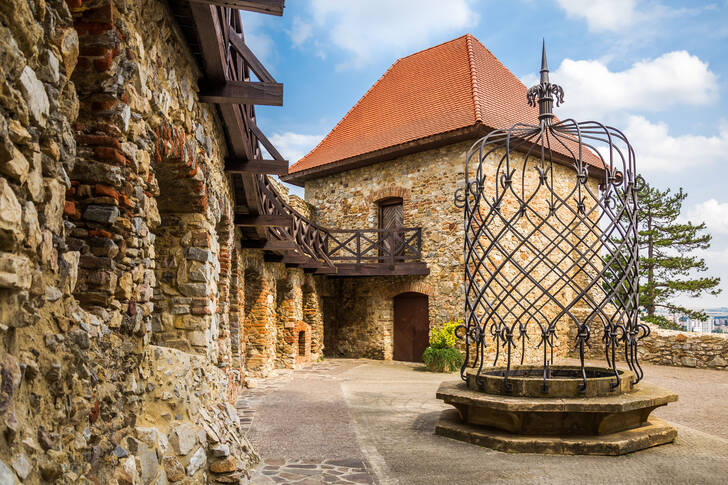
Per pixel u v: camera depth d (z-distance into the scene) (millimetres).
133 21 2566
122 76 2420
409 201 12008
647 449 4480
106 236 2369
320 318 12586
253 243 8086
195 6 2916
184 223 4328
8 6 1413
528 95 5613
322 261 11602
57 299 1806
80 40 2291
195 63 3760
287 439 4926
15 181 1489
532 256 11867
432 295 11422
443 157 11477
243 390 7797
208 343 4371
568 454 4316
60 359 1799
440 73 13477
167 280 4293
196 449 3158
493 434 4672
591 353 12797
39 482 1584
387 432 5207
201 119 4039
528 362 11680
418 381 9023
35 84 1574
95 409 2096
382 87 14734
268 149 5406
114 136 2389
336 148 13828
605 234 5195
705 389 8383
